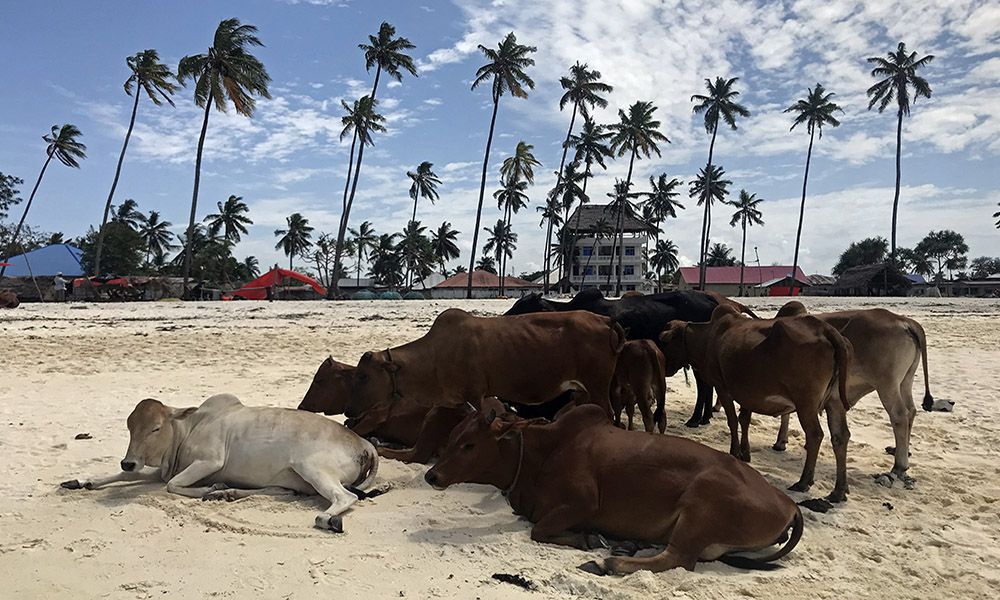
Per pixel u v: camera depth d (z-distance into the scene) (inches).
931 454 312.0
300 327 850.8
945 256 4151.1
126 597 154.3
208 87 1643.7
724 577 178.1
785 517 185.8
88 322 910.4
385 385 281.4
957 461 301.6
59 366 520.7
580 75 2246.6
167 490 223.3
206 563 173.9
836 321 288.2
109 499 221.8
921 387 480.1
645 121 2356.1
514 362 274.2
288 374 490.6
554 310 362.9
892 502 247.4
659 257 4520.2
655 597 163.8
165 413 236.7
